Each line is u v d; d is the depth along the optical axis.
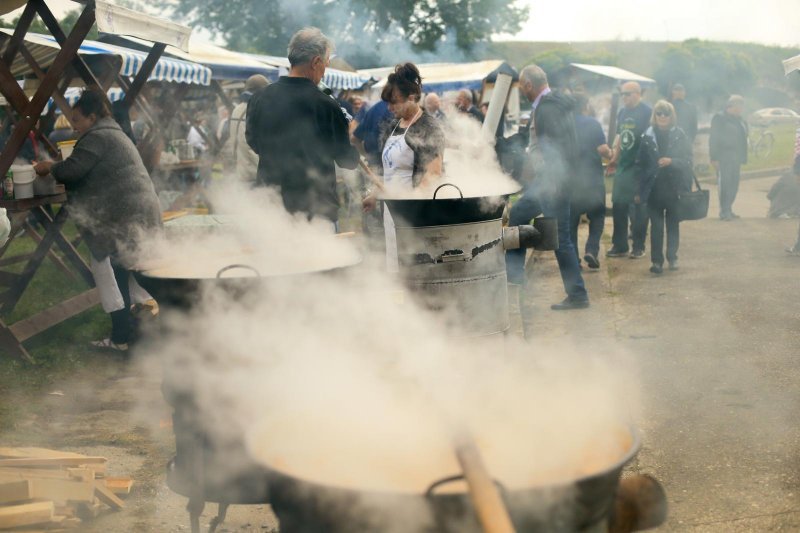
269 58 11.81
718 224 11.23
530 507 1.53
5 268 7.87
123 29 5.30
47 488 2.94
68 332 5.77
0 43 6.59
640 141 8.26
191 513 2.72
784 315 6.07
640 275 7.86
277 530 3.04
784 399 4.30
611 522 1.80
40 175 5.57
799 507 3.14
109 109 5.30
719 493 3.29
